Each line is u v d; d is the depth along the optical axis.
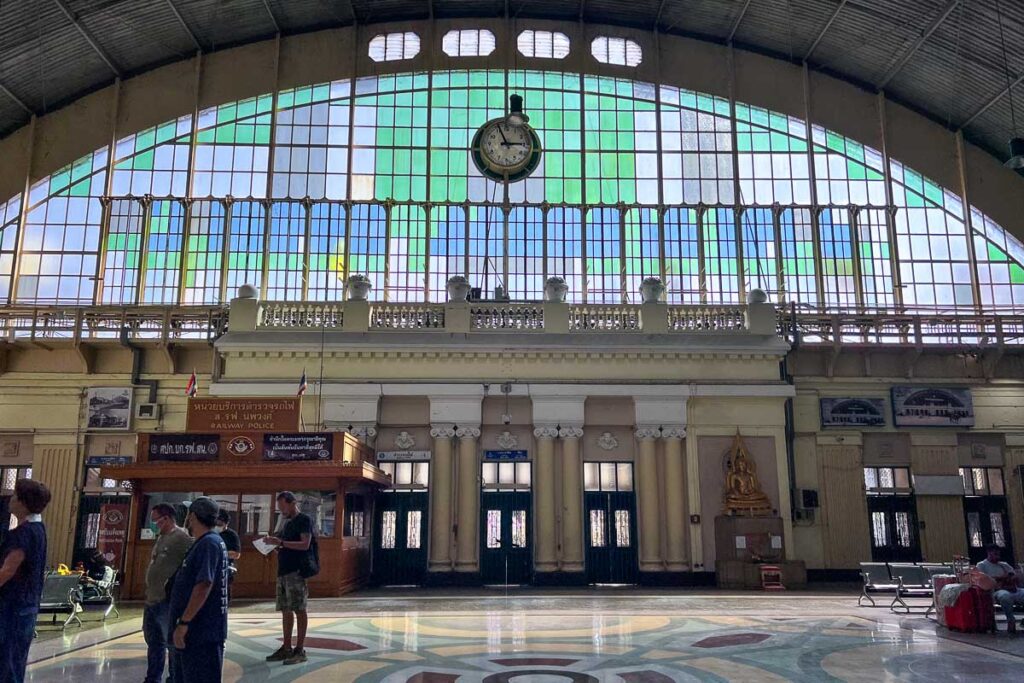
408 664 9.19
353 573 19.02
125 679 8.31
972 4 21.39
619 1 25.97
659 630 12.09
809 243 25.34
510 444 21.53
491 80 26.44
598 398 21.78
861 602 16.25
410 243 24.97
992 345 23.55
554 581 20.53
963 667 9.11
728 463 21.36
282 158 25.55
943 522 22.84
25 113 25.38
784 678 8.50
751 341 21.94
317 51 26.38
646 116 26.39
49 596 12.45
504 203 25.27
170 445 17.09
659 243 25.28
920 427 23.36
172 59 26.12
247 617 13.70
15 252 24.52
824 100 26.59
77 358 22.80
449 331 21.73
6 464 22.30
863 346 23.41
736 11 25.30
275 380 21.06
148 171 25.31
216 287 24.31
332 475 16.92
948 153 26.22
